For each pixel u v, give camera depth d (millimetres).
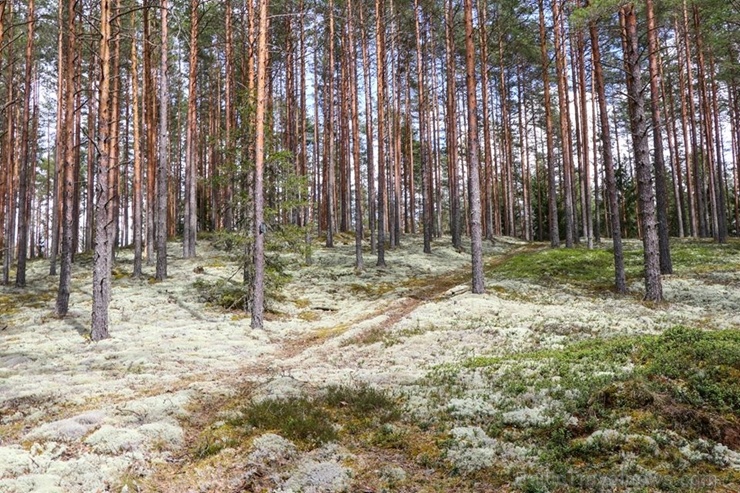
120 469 6105
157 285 22375
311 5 29062
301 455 6453
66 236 18125
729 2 20875
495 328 13633
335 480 5684
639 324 13336
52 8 25344
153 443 6855
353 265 28125
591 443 5918
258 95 16406
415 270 27359
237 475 5949
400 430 7055
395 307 18562
